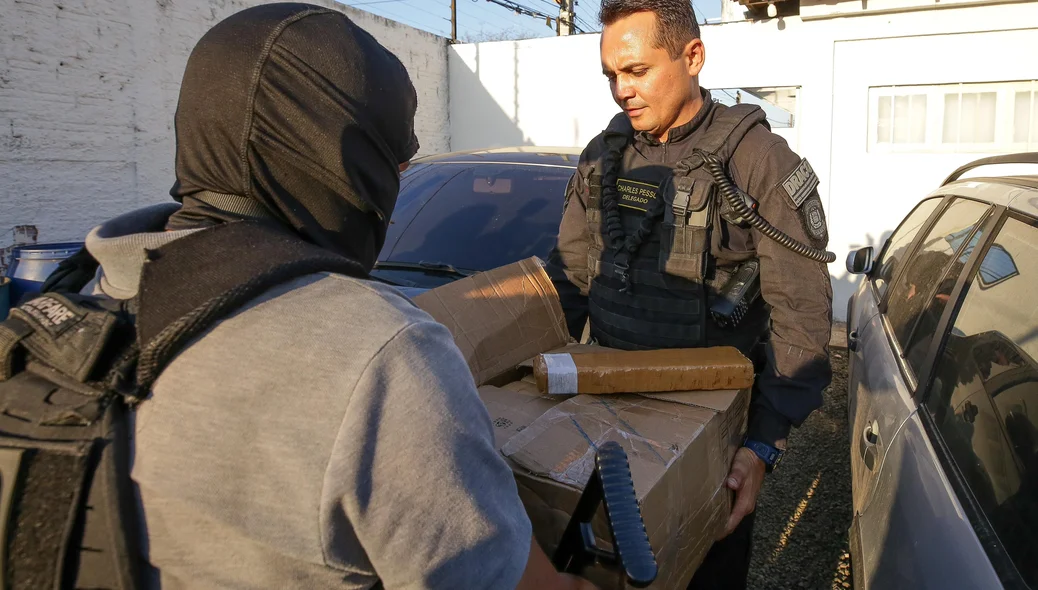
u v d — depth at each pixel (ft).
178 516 2.06
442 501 2.14
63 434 2.04
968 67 18.40
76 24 19.81
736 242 5.12
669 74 4.98
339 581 2.14
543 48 28.78
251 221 2.32
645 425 3.90
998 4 17.80
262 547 2.06
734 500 4.61
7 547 1.96
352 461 2.03
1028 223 5.42
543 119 29.25
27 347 2.16
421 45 29.86
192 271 2.14
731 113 5.17
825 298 4.91
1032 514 3.53
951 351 5.60
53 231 19.86
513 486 2.45
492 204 9.25
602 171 5.67
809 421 13.53
